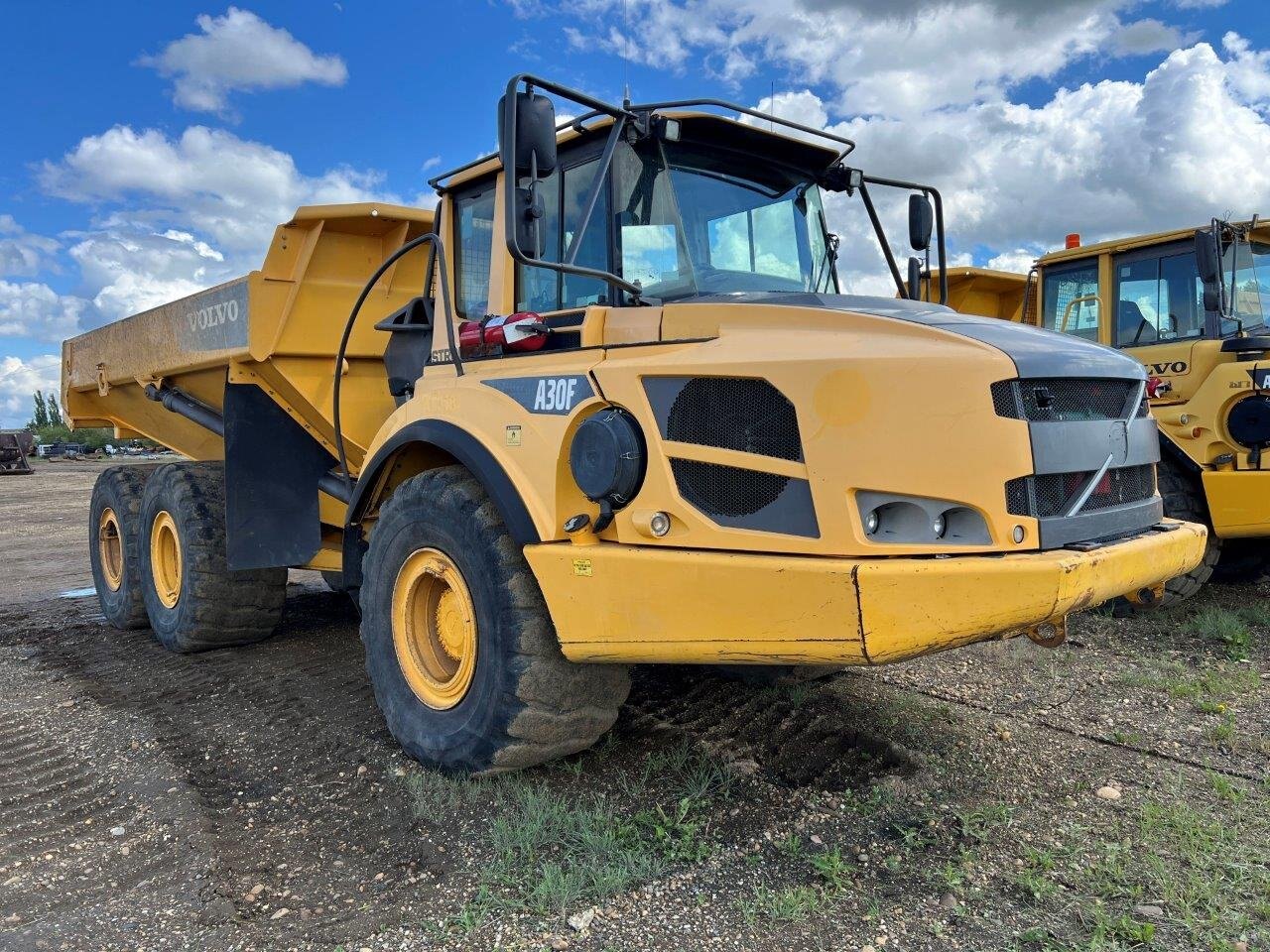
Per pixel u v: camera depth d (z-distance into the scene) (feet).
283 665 18.35
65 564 36.65
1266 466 18.61
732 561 9.56
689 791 11.44
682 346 10.54
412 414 13.56
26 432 129.08
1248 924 8.44
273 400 18.78
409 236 18.40
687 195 12.73
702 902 9.10
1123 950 8.09
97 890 9.92
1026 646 17.63
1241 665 16.46
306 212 17.31
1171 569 10.85
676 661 10.22
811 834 10.37
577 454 10.67
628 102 11.98
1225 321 20.57
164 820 11.48
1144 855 9.75
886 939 8.40
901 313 10.46
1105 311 22.90
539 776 11.93
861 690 15.10
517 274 13.55
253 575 19.56
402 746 12.78
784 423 9.62
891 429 9.17
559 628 10.86
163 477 20.51
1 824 11.65
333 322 18.16
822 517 9.30
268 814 11.60
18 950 8.75
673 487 10.20
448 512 12.04
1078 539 9.80
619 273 11.91
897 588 8.77
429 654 12.98
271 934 8.89
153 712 15.84
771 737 13.12
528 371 11.92
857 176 14.52
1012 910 8.80
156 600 20.71
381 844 10.66
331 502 19.94
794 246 13.92
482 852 10.30
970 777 11.76
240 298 17.54
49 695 17.17
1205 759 12.35
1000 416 9.24
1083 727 13.57
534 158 10.62
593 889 9.32
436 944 8.61
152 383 22.74
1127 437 10.86
